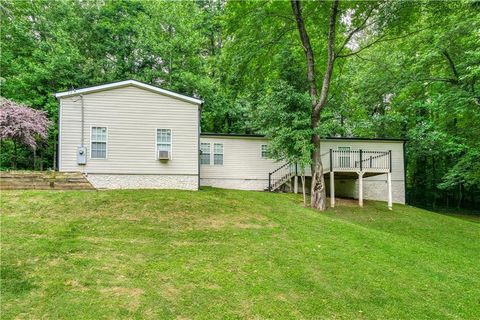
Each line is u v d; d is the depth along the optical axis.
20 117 13.23
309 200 13.79
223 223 8.31
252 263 5.95
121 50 20.84
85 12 20.11
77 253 5.78
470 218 18.83
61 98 12.11
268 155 13.23
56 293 4.46
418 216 13.69
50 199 8.91
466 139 14.97
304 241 7.44
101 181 12.23
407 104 20.06
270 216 9.53
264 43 14.02
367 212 13.23
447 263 7.11
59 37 18.09
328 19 13.94
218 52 24.12
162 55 20.44
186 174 13.03
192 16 22.88
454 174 14.93
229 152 17.19
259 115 13.41
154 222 7.84
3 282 4.64
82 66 18.66
